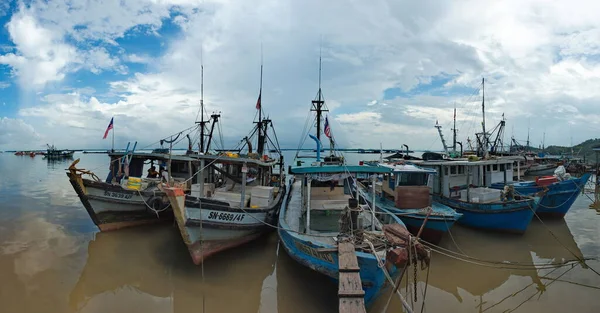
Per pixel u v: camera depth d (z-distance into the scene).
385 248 8.80
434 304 9.91
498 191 17.06
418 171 15.10
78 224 17.62
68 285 10.70
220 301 10.05
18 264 12.20
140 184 17.36
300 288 10.88
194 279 11.30
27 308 9.26
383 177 18.31
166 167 19.80
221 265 12.34
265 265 12.69
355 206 10.14
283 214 13.76
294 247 10.74
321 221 13.41
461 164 17.67
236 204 13.99
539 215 19.00
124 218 16.28
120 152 19.50
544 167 43.19
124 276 11.42
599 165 37.59
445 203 18.09
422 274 11.92
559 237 16.05
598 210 22.55
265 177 18.08
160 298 10.15
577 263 12.91
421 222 13.95
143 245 14.38
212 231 11.49
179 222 10.53
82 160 84.38
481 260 12.49
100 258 12.87
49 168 55.50
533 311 9.49
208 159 14.49
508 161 20.31
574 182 18.23
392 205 15.93
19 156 114.56
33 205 22.58
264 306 9.90
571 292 10.64
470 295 10.52
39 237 15.34
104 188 15.22
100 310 9.33
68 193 27.89
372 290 8.62
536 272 12.13
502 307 9.73
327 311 9.68
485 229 16.11
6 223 17.72
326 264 9.41
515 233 15.47
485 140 26.80
